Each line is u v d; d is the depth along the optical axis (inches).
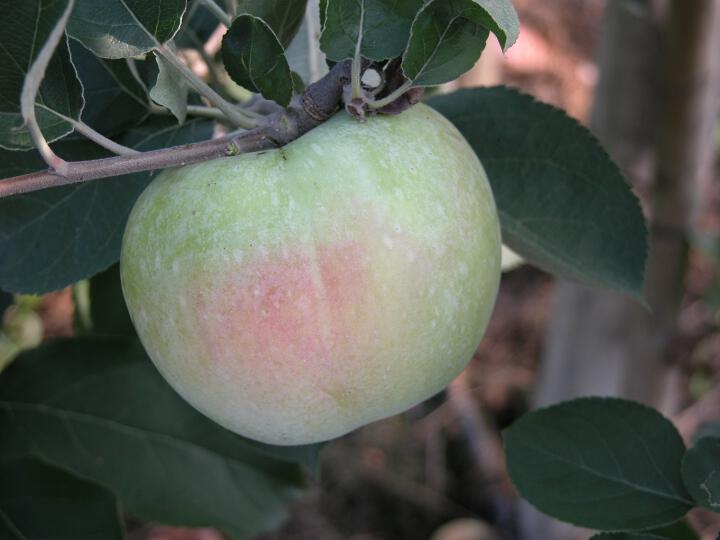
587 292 17.8
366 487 31.4
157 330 9.2
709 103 15.1
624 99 15.8
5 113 8.9
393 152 9.1
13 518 11.9
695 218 16.4
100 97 10.4
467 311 9.4
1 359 18.6
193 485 13.2
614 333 17.7
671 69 15.0
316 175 8.9
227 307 8.8
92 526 12.0
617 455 10.3
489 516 30.7
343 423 9.6
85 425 12.9
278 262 8.8
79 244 10.6
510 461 10.4
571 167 11.6
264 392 9.2
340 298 8.8
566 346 18.6
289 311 8.8
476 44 8.9
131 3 9.0
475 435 31.8
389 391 9.4
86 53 10.3
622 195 11.5
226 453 13.2
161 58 9.3
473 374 33.7
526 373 33.6
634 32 15.4
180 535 28.4
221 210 8.9
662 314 17.0
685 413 30.4
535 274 36.6
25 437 12.7
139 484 13.1
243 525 13.3
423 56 8.9
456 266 9.2
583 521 10.1
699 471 9.6
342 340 8.9
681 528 10.3
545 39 41.8
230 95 11.7
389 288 8.9
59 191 10.5
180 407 13.0
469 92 11.6
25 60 8.8
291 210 8.8
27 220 10.5
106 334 12.9
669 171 15.7
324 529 30.5
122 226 10.6
